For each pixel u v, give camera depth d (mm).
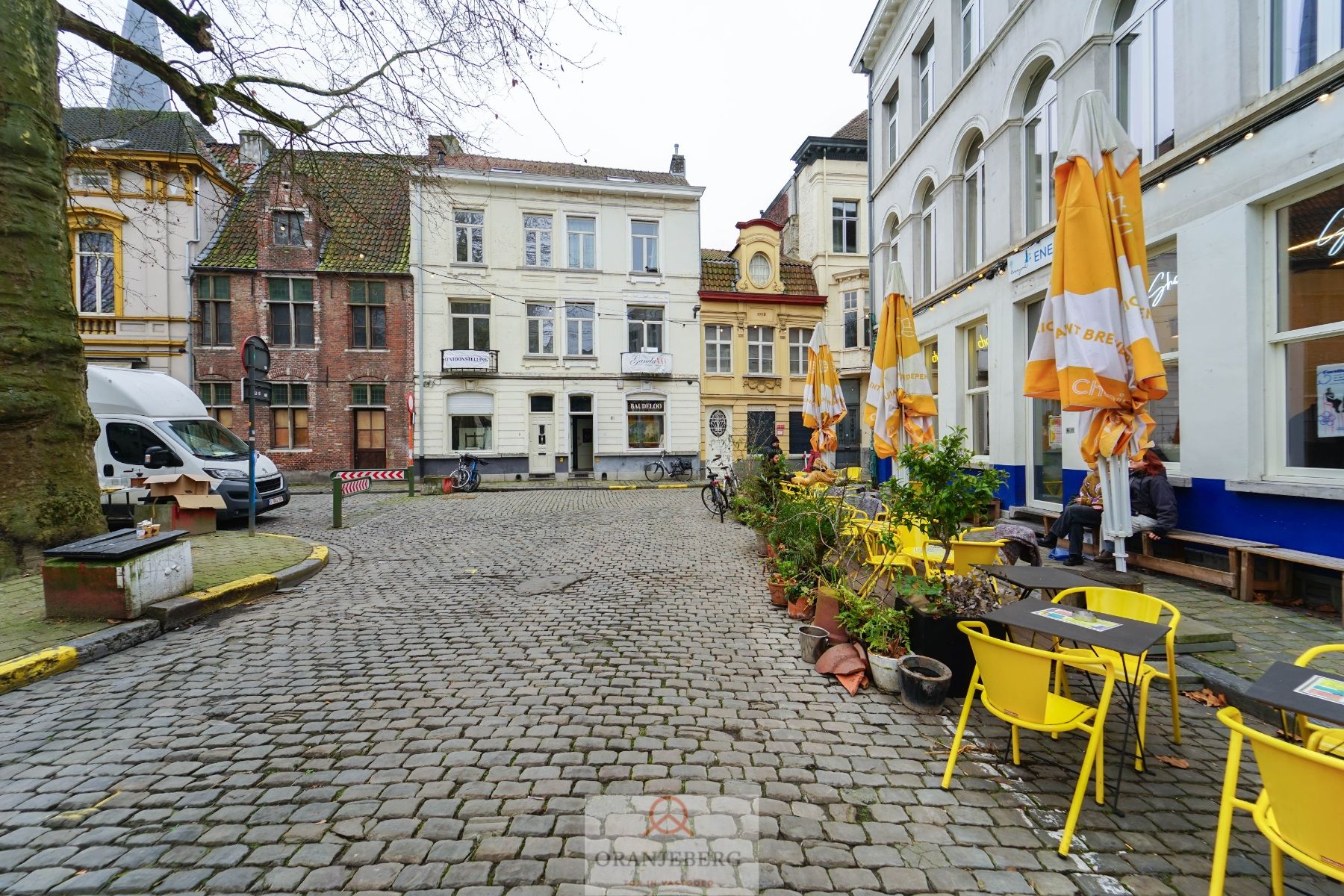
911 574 3926
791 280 23172
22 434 5812
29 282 5859
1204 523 5461
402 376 20000
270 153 8398
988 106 8875
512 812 2354
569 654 4102
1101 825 2303
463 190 20219
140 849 2146
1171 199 5793
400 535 9273
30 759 2770
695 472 21672
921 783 2584
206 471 9633
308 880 1988
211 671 3818
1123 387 3912
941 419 10328
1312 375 4793
